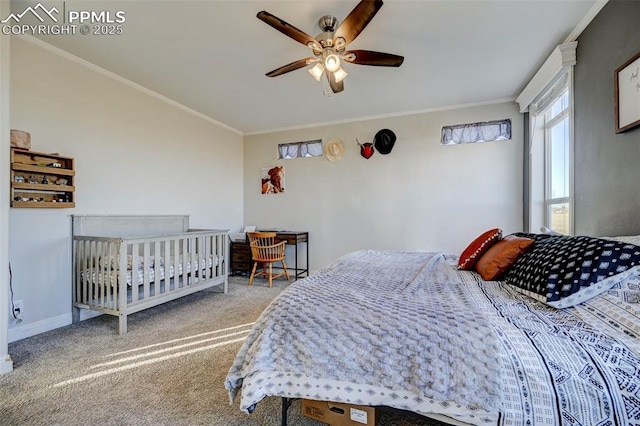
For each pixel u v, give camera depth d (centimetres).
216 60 280
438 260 248
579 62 232
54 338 244
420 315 118
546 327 108
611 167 194
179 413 152
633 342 93
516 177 379
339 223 469
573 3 202
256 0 198
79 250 277
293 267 494
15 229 242
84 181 290
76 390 171
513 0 200
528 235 210
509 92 359
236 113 434
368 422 116
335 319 123
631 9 174
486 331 104
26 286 248
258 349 125
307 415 130
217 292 390
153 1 200
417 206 425
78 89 284
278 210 508
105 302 267
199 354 216
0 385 176
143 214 347
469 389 94
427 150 418
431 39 245
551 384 87
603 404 82
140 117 346
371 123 448
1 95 187
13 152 235
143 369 195
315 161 484
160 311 312
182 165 406
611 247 124
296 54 269
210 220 457
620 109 182
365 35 239
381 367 108
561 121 303
